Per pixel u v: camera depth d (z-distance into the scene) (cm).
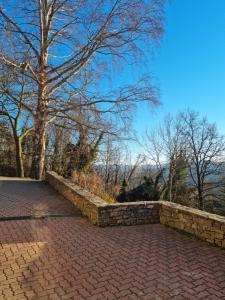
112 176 2742
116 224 810
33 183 1625
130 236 714
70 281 472
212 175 3067
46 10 1773
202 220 680
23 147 2712
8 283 464
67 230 750
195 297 423
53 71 1741
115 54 1697
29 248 612
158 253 596
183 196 2969
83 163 2147
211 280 475
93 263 542
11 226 760
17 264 534
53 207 1008
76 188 1093
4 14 1606
